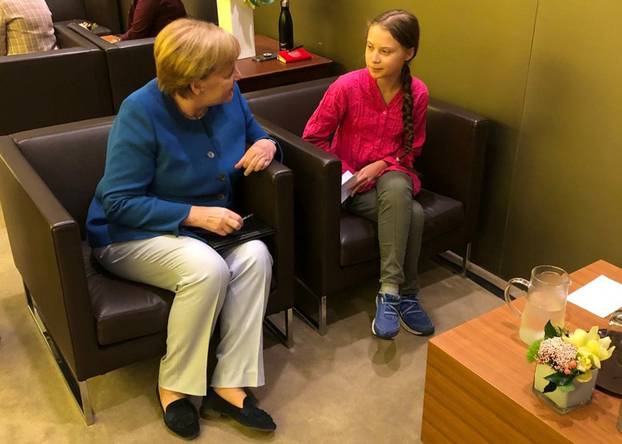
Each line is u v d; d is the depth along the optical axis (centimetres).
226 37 173
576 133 213
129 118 177
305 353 220
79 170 202
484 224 255
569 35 205
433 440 175
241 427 191
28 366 214
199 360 184
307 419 194
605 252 217
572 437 137
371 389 205
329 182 200
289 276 205
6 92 288
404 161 225
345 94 220
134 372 212
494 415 153
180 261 178
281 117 245
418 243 221
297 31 318
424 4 250
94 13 423
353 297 249
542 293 158
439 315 239
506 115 233
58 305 172
